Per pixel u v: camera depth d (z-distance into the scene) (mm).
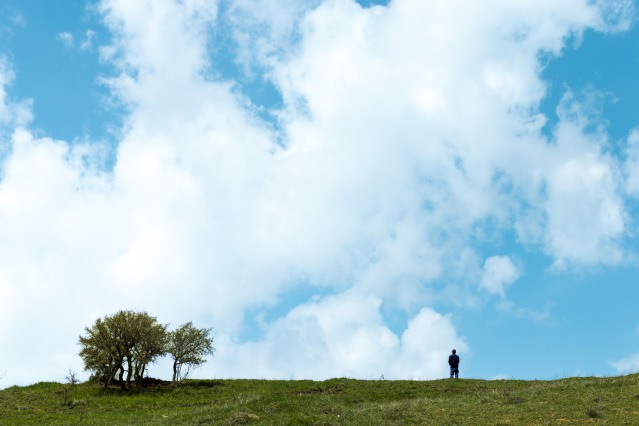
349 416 26859
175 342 50812
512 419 24188
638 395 25781
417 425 24547
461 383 40969
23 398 42531
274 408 29703
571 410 24547
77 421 33875
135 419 33719
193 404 40156
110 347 48062
